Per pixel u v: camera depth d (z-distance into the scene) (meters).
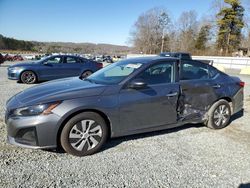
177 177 2.86
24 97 3.34
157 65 3.94
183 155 3.44
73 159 3.19
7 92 7.41
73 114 3.18
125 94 3.52
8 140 3.20
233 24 52.28
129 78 3.62
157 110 3.80
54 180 2.68
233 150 3.68
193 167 3.11
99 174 2.84
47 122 3.02
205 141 3.99
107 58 48.41
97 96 3.32
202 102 4.32
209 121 4.49
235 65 28.62
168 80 3.98
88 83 3.78
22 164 2.99
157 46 76.00
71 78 4.47
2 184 2.55
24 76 9.66
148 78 3.79
